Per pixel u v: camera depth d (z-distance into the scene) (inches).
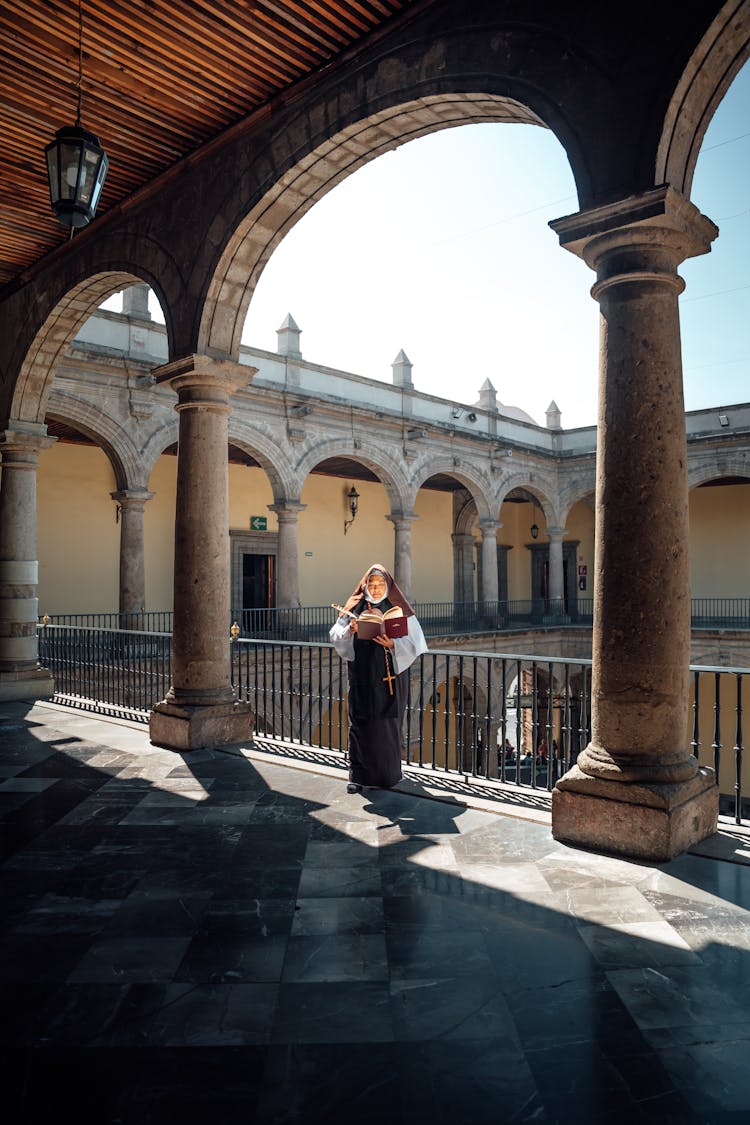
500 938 133.5
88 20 217.9
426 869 165.3
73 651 478.9
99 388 615.2
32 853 176.4
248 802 216.4
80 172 207.9
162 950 129.8
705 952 128.0
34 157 292.5
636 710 173.5
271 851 177.3
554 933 135.2
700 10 159.5
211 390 284.4
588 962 124.9
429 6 211.8
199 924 139.6
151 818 202.4
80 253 353.7
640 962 124.6
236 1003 113.2
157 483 822.5
